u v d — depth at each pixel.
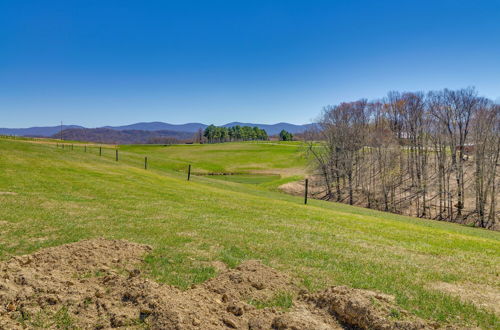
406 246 12.62
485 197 41.97
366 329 5.65
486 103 50.00
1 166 29.47
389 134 62.47
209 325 5.46
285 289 7.26
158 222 13.63
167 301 5.97
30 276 6.92
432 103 57.12
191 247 10.18
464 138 51.09
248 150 105.62
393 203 50.62
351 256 10.27
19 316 5.64
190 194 24.50
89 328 5.46
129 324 5.52
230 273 7.71
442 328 5.75
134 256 8.95
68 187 22.59
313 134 62.72
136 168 43.03
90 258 8.38
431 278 8.62
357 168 59.94
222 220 15.16
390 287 7.69
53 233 11.02
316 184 60.69
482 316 6.30
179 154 97.00
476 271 9.56
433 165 61.50
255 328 5.57
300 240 12.07
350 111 69.38
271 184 60.50
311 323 5.63
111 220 13.50
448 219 44.94
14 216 13.09
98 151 66.31
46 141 100.62
